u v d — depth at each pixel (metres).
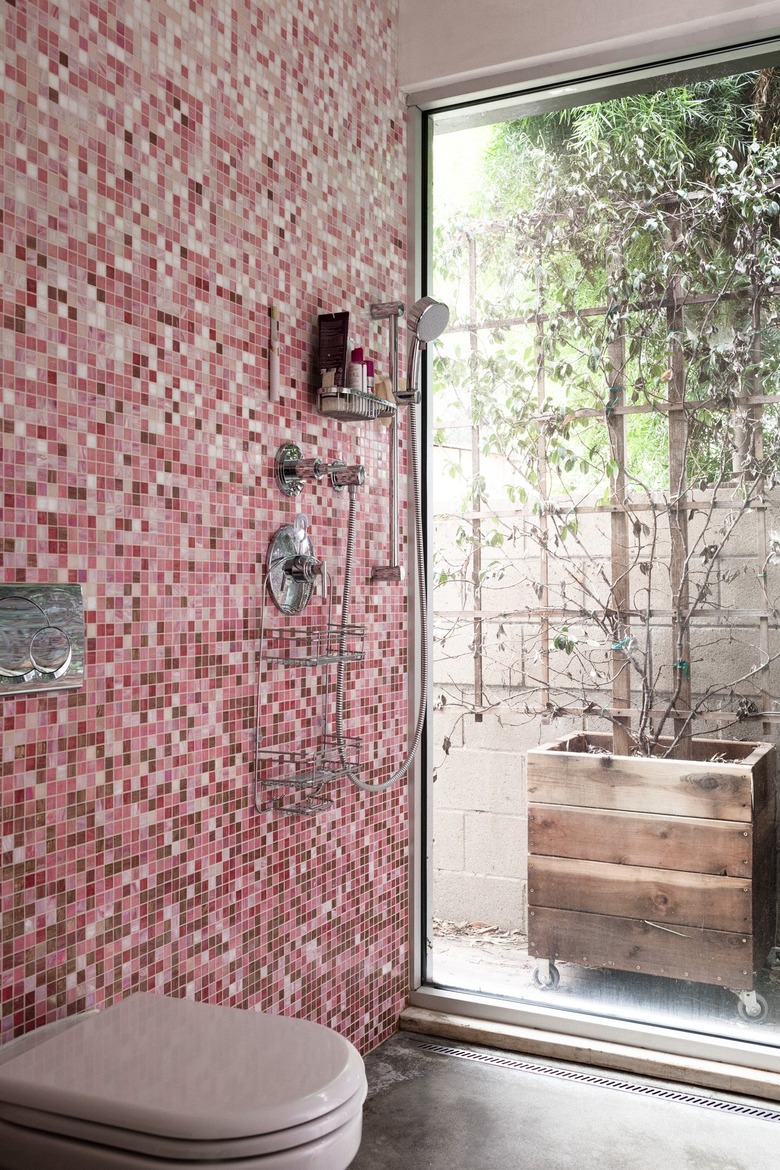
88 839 1.59
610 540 2.49
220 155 1.90
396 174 2.59
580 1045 2.38
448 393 2.68
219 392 1.89
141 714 1.69
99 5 1.61
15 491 1.46
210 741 1.86
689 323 2.40
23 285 1.47
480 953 2.61
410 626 2.65
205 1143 1.18
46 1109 1.25
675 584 2.41
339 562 2.29
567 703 2.53
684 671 2.40
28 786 1.48
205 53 1.86
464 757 2.64
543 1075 2.31
